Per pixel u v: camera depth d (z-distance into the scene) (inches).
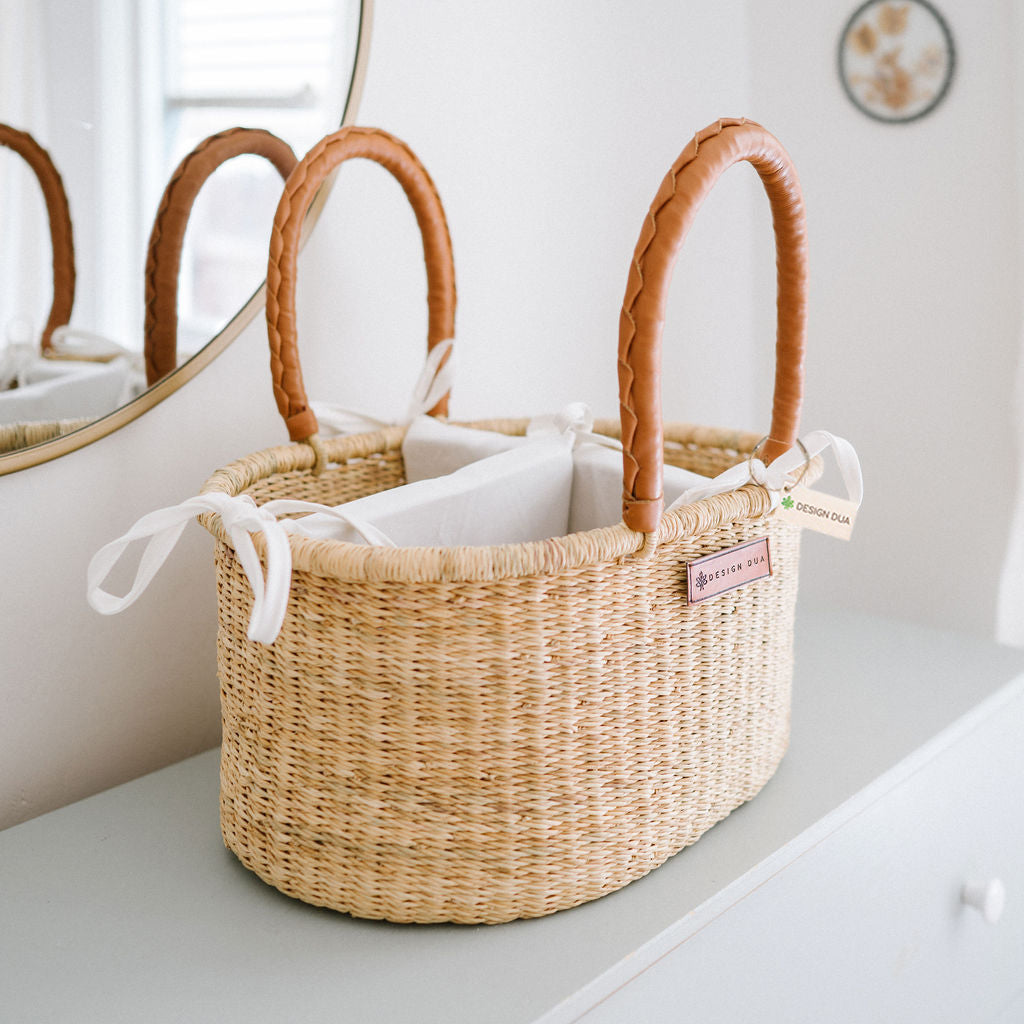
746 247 64.9
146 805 35.1
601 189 54.9
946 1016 41.9
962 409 58.5
